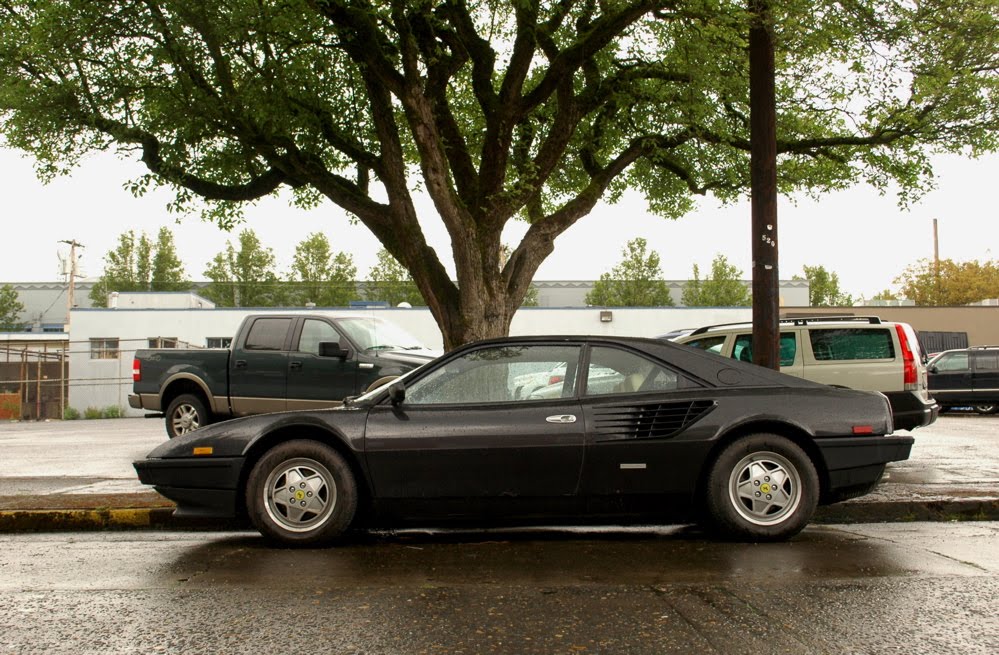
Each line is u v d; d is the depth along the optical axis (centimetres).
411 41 923
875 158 1221
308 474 575
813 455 579
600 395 576
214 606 419
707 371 586
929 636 357
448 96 1330
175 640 365
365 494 576
